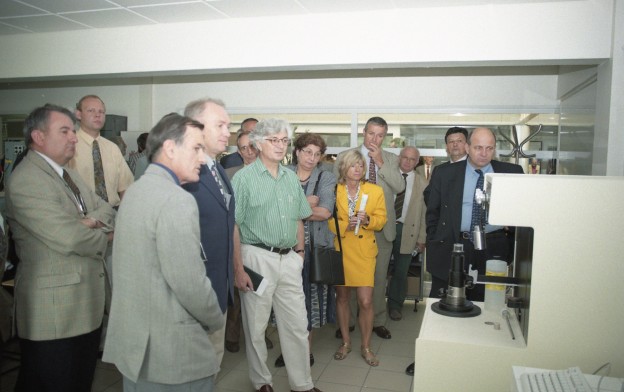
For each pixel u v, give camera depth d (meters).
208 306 1.60
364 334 3.44
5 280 3.03
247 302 2.65
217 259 2.21
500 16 3.64
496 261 2.09
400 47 3.85
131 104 5.86
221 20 4.26
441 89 5.04
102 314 2.31
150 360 1.56
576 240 1.53
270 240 2.63
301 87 5.39
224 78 5.60
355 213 3.29
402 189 3.89
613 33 3.34
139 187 1.58
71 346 2.17
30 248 2.11
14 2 3.86
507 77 4.88
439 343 1.68
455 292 2.03
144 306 1.55
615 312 1.52
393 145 5.19
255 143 2.68
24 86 6.23
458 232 2.73
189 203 1.55
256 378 2.71
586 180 1.51
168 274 1.50
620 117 3.27
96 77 4.78
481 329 1.81
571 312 1.55
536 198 1.54
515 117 4.93
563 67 4.52
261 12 4.04
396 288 4.46
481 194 1.82
